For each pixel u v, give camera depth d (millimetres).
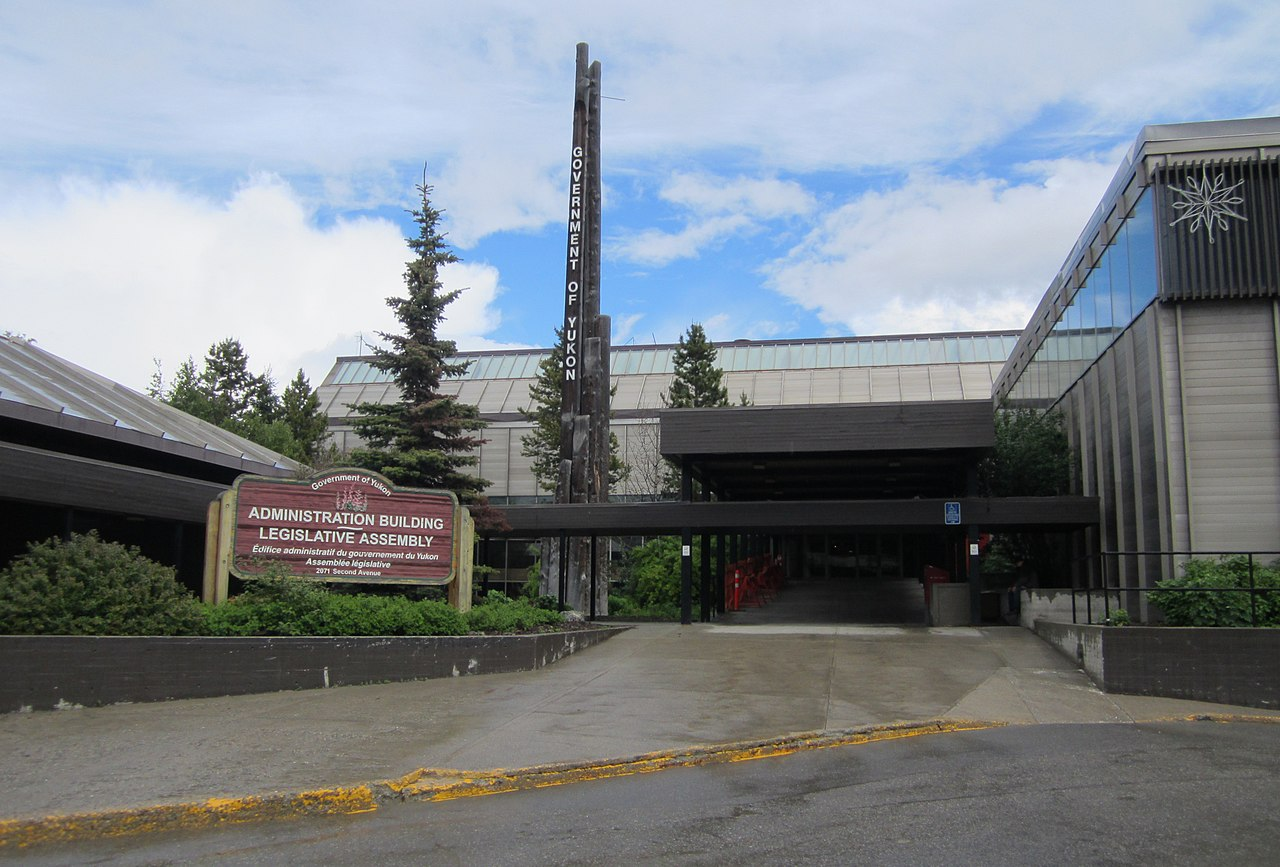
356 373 63438
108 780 8109
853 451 22828
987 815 7434
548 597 21609
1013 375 36656
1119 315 22453
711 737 10086
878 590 35750
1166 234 19828
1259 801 7875
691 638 19375
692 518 23484
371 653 13617
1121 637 13688
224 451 20359
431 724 10641
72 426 16609
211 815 7352
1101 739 10523
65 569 12320
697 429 23281
